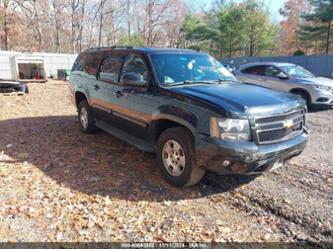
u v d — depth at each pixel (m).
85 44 38.50
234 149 3.27
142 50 4.74
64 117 8.07
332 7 30.53
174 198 3.67
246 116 3.36
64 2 35.41
